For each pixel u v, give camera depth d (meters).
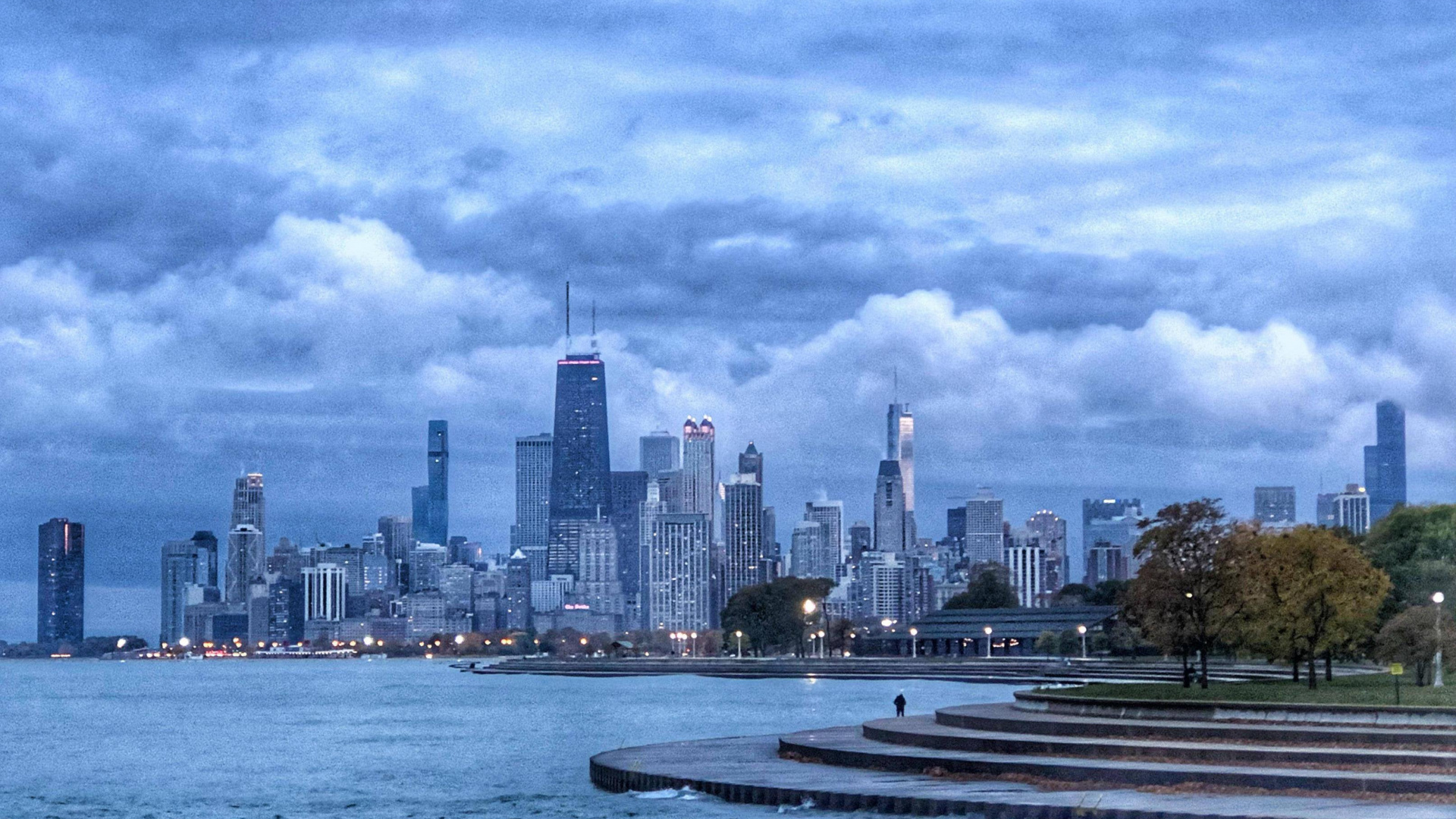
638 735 156.75
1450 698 99.69
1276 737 86.00
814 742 101.94
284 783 116.38
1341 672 188.25
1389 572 153.12
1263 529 134.12
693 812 81.88
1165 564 124.44
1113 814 69.50
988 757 88.19
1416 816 65.31
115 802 106.81
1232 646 133.25
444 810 94.38
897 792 78.62
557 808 90.62
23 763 141.50
